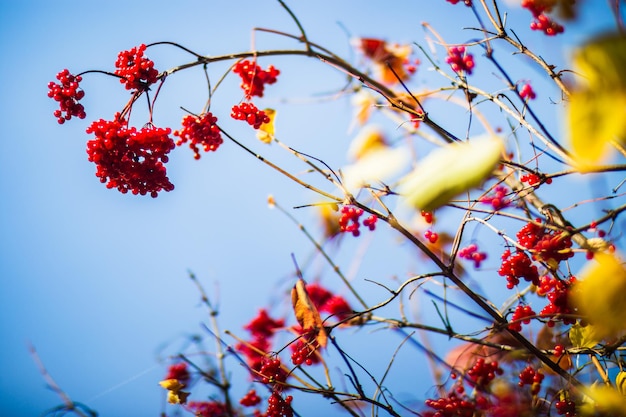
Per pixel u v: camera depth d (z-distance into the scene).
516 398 1.18
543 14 1.10
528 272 1.14
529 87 1.17
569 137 0.76
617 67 0.71
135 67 1.17
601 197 1.08
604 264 0.99
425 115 1.15
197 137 1.18
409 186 0.94
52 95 1.18
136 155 1.17
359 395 1.17
